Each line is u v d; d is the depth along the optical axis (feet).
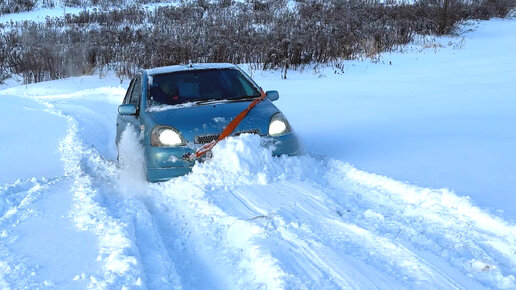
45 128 32.94
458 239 13.16
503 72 39.68
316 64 51.37
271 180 17.75
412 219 14.69
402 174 18.34
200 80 21.65
